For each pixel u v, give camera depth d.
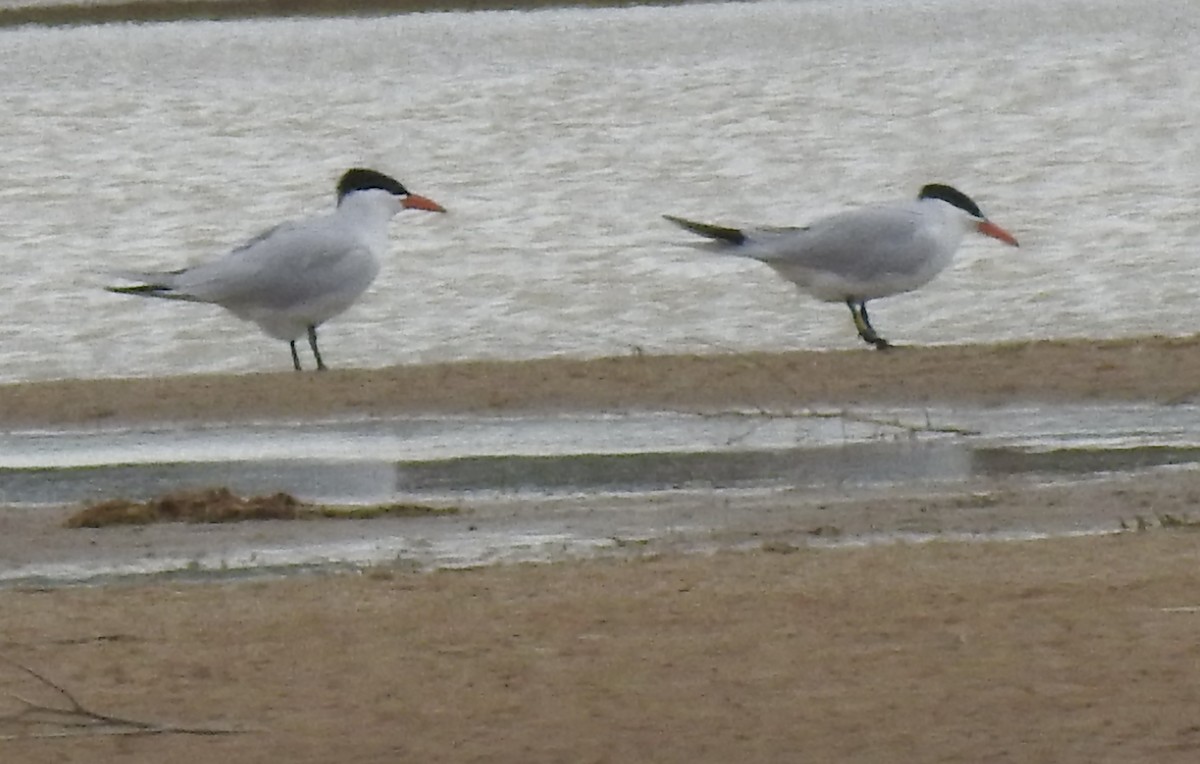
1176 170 27.48
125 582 12.59
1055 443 15.44
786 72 36.12
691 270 22.70
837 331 20.33
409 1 43.72
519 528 13.73
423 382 17.66
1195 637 10.50
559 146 30.80
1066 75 34.94
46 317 21.38
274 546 13.41
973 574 11.87
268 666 10.66
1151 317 20.36
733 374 17.50
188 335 20.64
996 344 18.30
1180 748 9.09
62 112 34.28
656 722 9.65
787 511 13.92
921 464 15.07
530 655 10.68
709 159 29.48
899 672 10.19
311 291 18.83
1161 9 40.31
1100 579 11.62
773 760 9.15
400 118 33.38
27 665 10.78
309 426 16.67
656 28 40.53
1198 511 13.49
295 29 41.47
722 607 11.38
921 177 28.02
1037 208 25.38
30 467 15.83
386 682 10.35
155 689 10.35
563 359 18.41
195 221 26.69
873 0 42.25
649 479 14.95
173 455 16.02
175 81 36.78
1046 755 9.06
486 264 23.28
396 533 13.68
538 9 43.09
